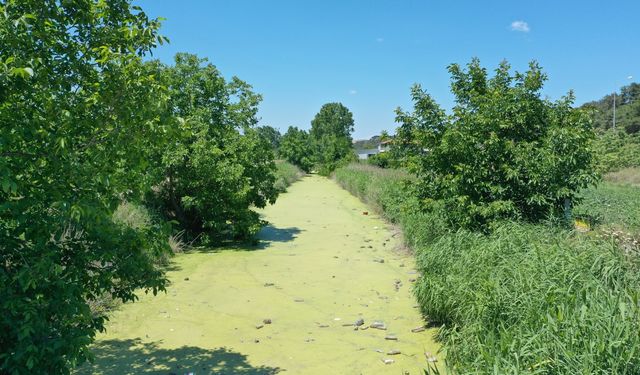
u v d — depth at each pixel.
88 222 3.71
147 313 7.19
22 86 3.41
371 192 20.73
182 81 12.73
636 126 60.69
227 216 12.73
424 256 8.04
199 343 6.07
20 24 3.32
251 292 8.38
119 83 3.74
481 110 9.09
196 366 5.35
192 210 13.05
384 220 17.22
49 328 3.43
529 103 8.94
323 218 17.91
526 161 8.41
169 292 8.30
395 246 12.20
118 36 3.96
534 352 3.85
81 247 3.91
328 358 5.60
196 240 12.97
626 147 36.25
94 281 4.05
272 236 14.16
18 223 3.44
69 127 3.62
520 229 7.57
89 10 3.86
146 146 4.23
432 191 9.66
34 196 3.45
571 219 8.59
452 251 7.57
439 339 6.11
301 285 8.83
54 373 3.41
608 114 69.06
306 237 13.96
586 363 3.48
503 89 9.55
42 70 3.55
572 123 8.95
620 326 3.79
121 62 3.73
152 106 3.78
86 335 3.55
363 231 14.95
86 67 3.87
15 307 3.18
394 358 5.57
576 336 3.84
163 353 5.72
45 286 3.35
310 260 10.93
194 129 12.21
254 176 13.16
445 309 6.06
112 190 3.93
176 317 7.04
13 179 3.14
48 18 3.64
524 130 9.13
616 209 12.77
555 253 5.98
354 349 5.87
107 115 3.81
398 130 10.06
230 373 5.18
